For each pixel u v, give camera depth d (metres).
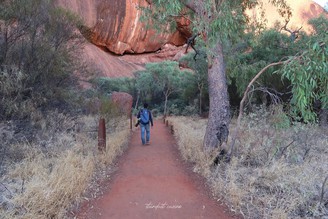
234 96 18.77
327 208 3.69
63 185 3.86
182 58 23.06
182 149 7.48
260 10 10.12
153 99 31.69
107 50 46.34
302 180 4.39
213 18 5.41
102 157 6.02
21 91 6.84
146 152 7.75
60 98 9.38
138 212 3.63
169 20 8.05
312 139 7.16
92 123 10.18
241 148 6.52
